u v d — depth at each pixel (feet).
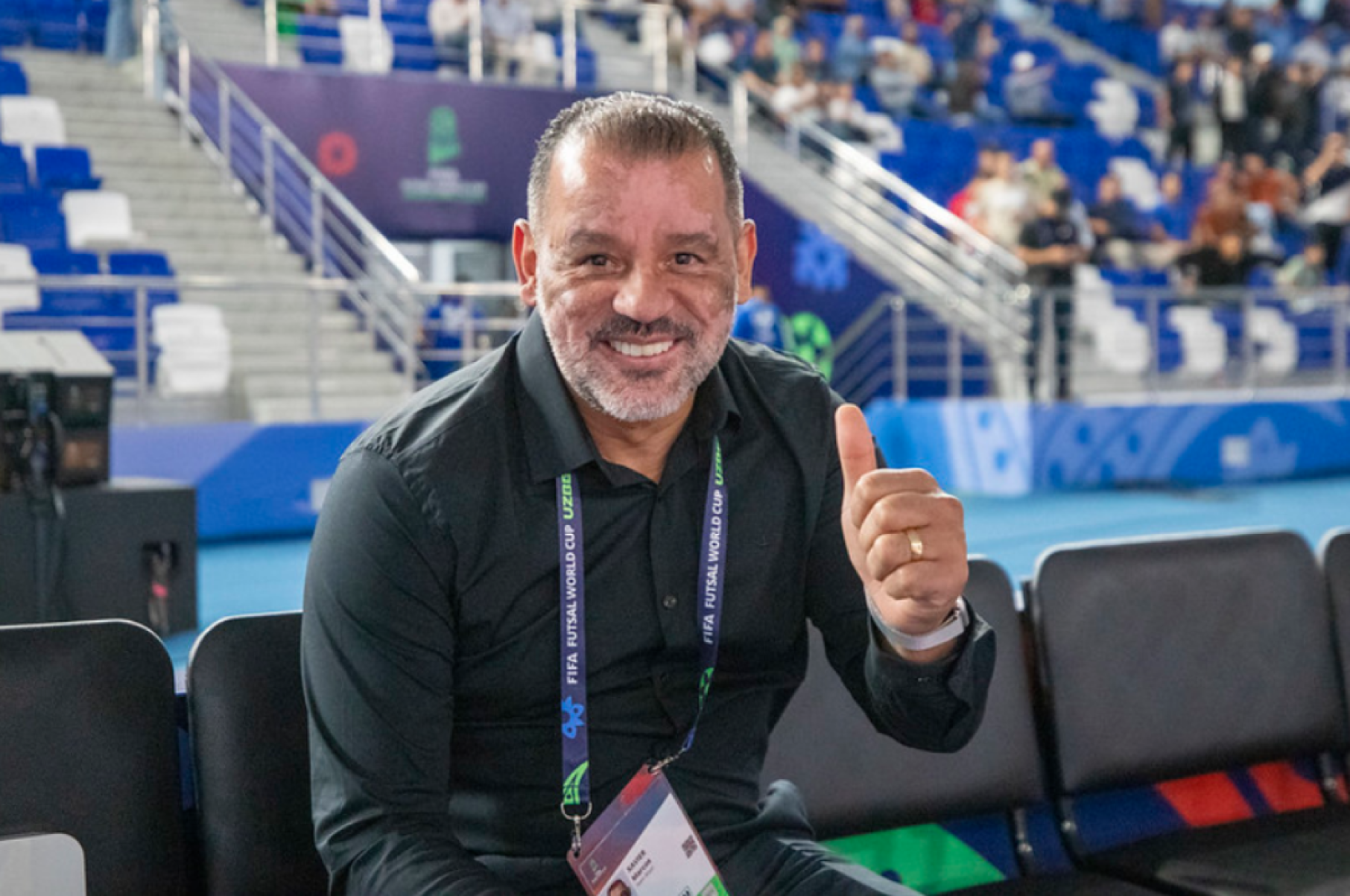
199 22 34.83
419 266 33.55
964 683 4.60
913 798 6.40
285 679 5.37
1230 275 33.83
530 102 33.71
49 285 21.18
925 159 37.42
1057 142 39.96
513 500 4.70
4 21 32.24
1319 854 6.67
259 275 28.53
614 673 4.87
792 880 4.97
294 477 23.22
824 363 33.12
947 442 29.50
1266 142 41.88
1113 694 6.90
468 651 4.77
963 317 32.86
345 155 31.96
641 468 4.89
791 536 5.09
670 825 4.84
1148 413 29.32
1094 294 29.94
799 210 34.19
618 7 37.47
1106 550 7.09
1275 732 7.27
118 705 5.06
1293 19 50.42
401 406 4.90
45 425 13.73
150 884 5.03
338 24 35.88
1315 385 36.22
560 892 4.88
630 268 4.45
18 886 4.67
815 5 44.11
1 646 4.92
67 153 28.22
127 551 14.44
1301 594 7.48
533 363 4.81
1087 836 7.06
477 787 4.96
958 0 47.21
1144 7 50.52
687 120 4.55
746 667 5.15
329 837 4.64
